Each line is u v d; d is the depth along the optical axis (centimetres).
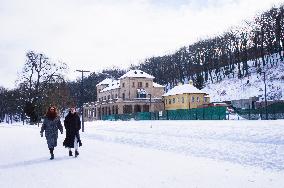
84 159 1273
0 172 1027
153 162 1144
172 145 1906
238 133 2398
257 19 11731
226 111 4538
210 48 13138
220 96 10531
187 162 1140
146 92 9375
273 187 735
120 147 1705
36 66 7069
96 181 831
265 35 11288
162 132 3103
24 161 1273
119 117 7244
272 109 4247
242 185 758
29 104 7275
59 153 1529
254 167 1032
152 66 15612
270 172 938
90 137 2788
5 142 2241
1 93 12444
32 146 1922
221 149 1612
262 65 11269
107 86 10838
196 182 797
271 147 1602
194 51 13988
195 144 1897
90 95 13638
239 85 10525
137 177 871
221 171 955
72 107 1398
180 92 8456
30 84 7100
